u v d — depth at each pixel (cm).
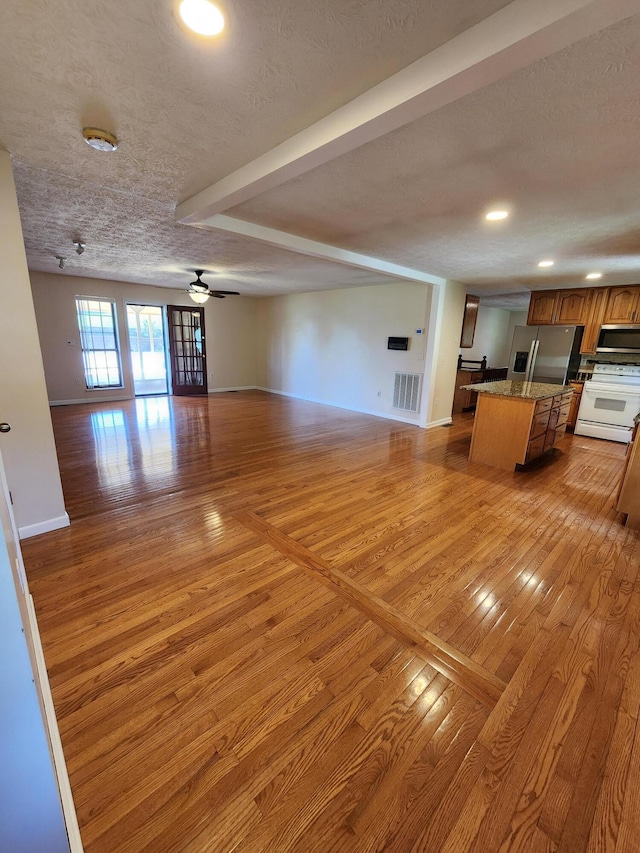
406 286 618
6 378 228
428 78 128
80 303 689
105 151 198
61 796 103
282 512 296
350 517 290
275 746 127
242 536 258
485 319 939
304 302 802
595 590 211
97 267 550
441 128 168
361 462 422
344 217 291
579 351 582
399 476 380
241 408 717
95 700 140
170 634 172
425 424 594
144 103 157
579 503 325
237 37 120
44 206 284
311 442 500
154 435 511
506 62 116
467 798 113
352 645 169
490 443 418
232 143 189
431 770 120
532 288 609
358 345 704
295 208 274
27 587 187
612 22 99
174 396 828
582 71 129
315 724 134
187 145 192
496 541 260
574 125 162
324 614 187
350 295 708
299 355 831
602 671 159
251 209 279
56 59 130
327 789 115
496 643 173
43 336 648
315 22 114
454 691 148
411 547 250
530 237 324
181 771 118
